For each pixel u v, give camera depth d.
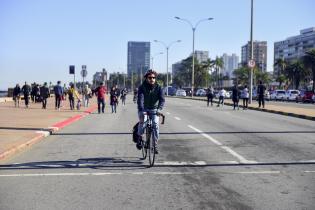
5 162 10.88
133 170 9.77
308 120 25.03
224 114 30.00
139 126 10.77
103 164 10.53
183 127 19.94
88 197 7.45
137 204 7.01
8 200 7.27
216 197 7.42
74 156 11.78
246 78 149.62
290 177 9.02
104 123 22.56
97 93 31.48
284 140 15.16
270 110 33.34
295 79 131.50
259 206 6.88
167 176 9.13
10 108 34.75
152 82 10.52
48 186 8.26
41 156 11.82
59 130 18.83
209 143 14.34
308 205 6.93
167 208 6.78
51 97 63.38
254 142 14.60
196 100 65.75
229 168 10.02
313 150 12.79
